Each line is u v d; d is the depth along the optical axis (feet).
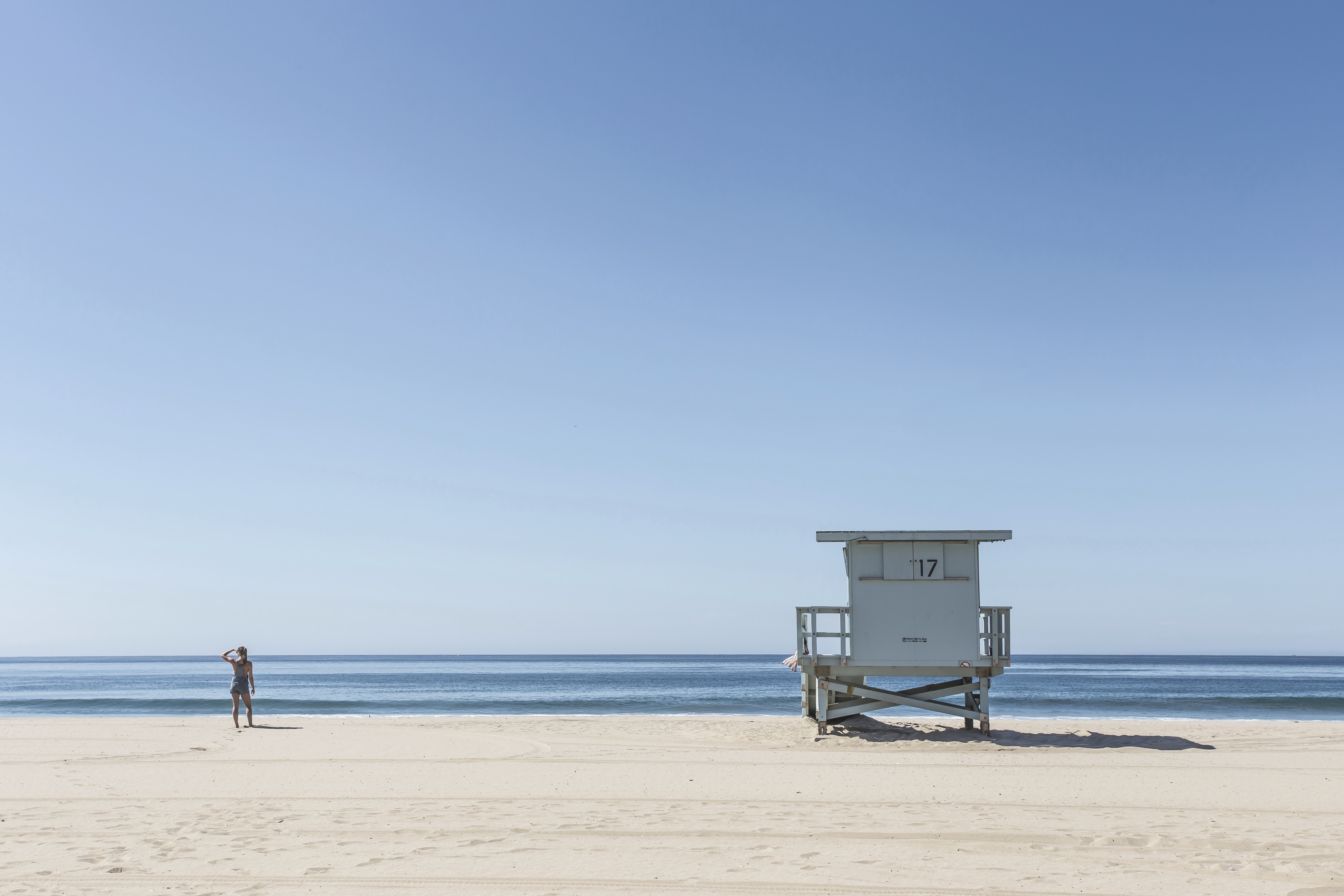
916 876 23.29
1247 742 57.26
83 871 23.98
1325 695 153.38
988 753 51.42
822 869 23.99
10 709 111.34
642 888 22.31
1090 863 24.61
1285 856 25.35
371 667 377.91
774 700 128.36
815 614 58.39
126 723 72.59
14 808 34.12
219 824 30.50
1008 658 56.80
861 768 45.21
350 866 24.57
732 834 28.71
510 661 562.25
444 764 46.88
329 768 45.24
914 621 56.39
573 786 39.45
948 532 55.88
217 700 123.13
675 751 52.44
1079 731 63.82
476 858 25.50
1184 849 26.27
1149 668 369.30
